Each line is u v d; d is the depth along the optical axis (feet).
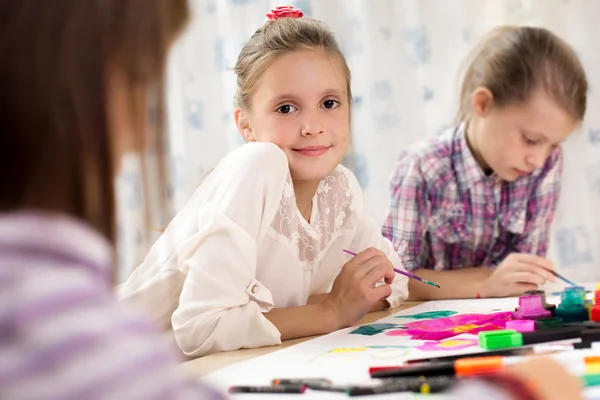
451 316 3.19
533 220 4.99
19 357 0.95
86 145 1.14
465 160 4.91
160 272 3.57
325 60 3.60
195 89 5.84
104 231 1.17
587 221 6.35
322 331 3.10
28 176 1.11
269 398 1.82
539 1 6.43
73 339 0.97
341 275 3.27
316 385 1.88
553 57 4.54
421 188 4.92
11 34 1.13
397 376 1.96
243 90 3.78
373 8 6.35
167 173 1.33
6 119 1.11
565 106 4.48
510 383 1.25
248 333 2.91
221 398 1.11
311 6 6.25
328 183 3.85
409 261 4.75
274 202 3.26
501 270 4.14
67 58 1.14
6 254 1.04
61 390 0.93
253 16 5.99
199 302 2.93
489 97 4.68
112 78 1.19
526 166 4.62
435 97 6.41
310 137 3.53
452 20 6.40
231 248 3.00
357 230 4.05
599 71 6.30
